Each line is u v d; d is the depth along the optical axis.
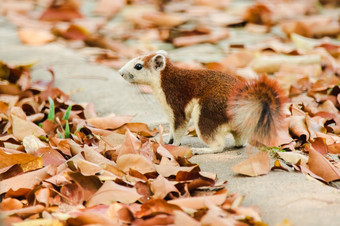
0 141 7.06
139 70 7.36
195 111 6.91
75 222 4.93
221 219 4.70
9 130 7.75
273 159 6.62
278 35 14.88
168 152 6.56
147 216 5.11
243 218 4.95
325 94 9.16
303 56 11.62
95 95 10.02
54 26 15.09
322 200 5.27
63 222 4.98
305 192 5.43
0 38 14.57
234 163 6.46
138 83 7.48
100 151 6.67
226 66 11.22
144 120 8.67
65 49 13.47
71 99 9.91
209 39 14.11
